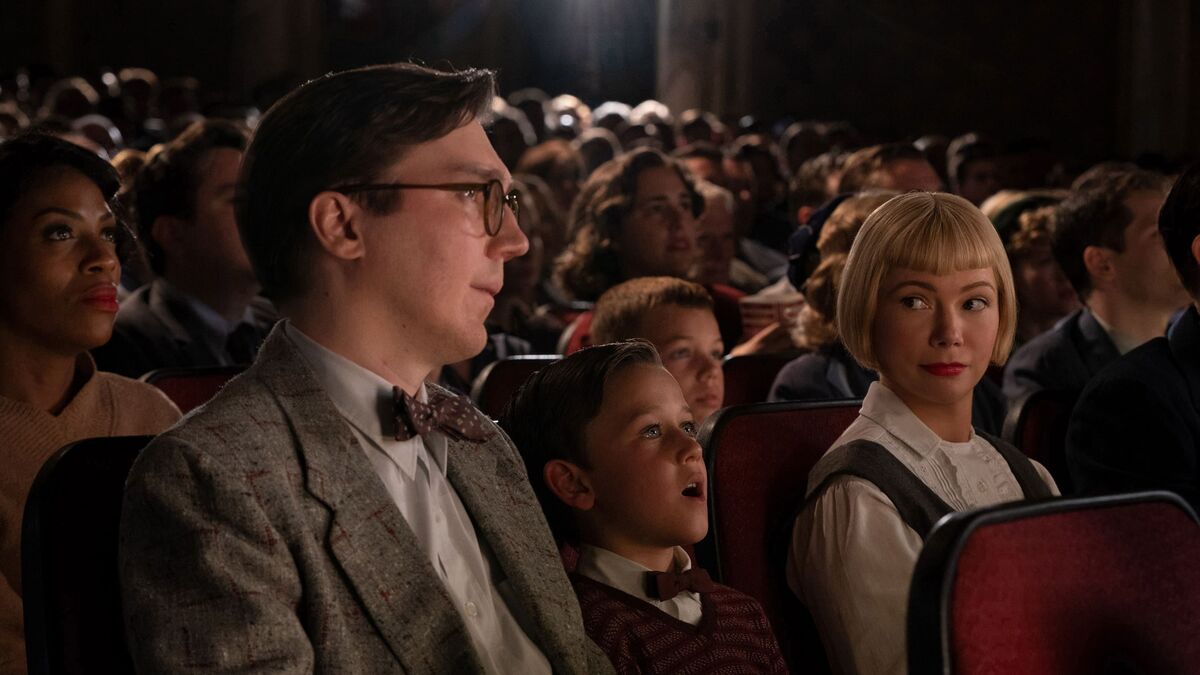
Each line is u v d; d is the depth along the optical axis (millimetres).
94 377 2334
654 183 4488
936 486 2273
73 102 11312
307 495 1477
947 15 18125
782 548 2295
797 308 4035
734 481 2289
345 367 1576
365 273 1562
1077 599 1470
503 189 1606
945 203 2268
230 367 2861
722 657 1976
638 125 12609
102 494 1556
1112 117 18047
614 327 3096
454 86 1585
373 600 1471
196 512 1395
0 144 2258
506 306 4711
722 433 2305
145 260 3598
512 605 1701
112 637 1523
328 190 1546
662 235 4492
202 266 3561
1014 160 10500
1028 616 1428
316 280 1573
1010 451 2453
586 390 2016
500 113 10367
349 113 1546
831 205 3463
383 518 1511
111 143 9102
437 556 1593
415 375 1635
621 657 1926
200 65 19938
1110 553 1518
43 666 1496
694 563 2330
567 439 2020
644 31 20484
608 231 4547
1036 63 18125
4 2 18922
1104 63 18016
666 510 1980
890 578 2117
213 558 1375
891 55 18125
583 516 2051
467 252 1579
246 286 3631
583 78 20406
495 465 1771
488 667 1586
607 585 2000
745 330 4441
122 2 19672
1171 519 1601
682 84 17766
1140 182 3414
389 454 1587
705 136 13305
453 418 1667
